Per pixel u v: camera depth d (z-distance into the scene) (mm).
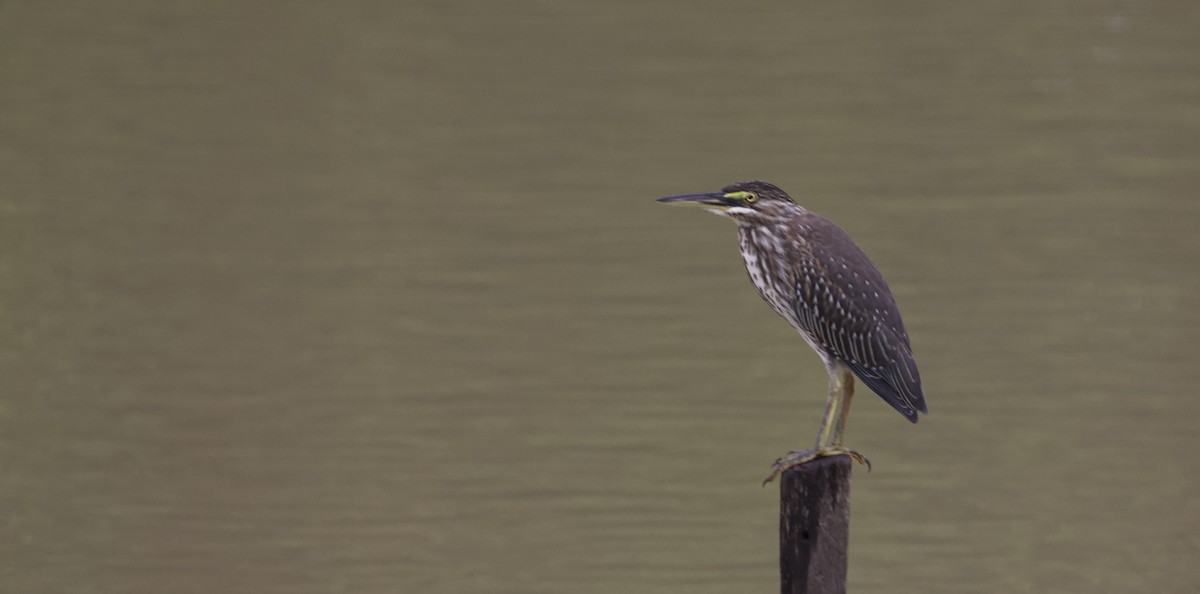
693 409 16297
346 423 16078
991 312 18375
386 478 15031
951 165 22516
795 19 28484
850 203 21266
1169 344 17516
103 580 13406
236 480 14984
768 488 14773
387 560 13727
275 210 21625
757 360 17406
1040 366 17125
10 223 21141
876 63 26328
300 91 25484
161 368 17344
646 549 13922
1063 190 21641
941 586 13461
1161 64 26172
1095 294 18766
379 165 23000
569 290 19156
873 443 15852
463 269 19781
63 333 18172
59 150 23516
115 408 16406
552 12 29094
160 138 23875
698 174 22219
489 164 22891
